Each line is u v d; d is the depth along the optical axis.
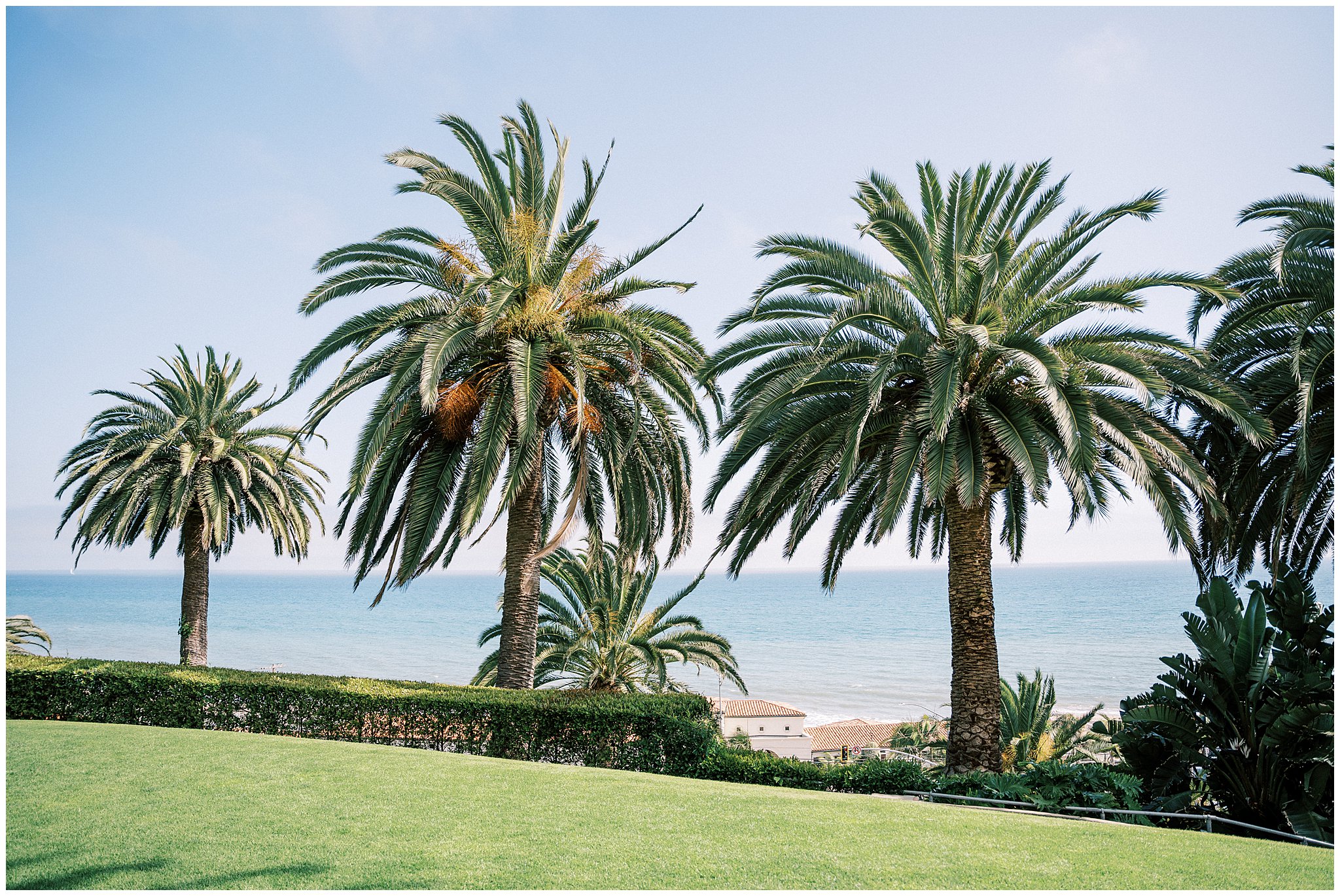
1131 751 11.20
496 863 5.96
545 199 15.13
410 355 12.52
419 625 144.25
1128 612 151.12
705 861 6.07
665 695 12.82
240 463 20.45
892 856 6.26
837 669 106.81
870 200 13.02
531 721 11.66
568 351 13.50
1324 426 11.84
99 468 19.12
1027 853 6.37
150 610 165.25
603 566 21.00
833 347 11.59
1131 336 11.16
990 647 12.12
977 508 12.45
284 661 94.81
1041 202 12.36
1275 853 6.56
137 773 8.70
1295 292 11.24
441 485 14.09
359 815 7.19
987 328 11.16
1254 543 14.51
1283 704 9.79
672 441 14.76
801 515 12.55
